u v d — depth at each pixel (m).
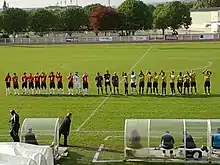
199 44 98.06
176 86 45.88
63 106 37.84
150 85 42.84
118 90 43.25
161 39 107.50
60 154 24.05
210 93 41.97
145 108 36.19
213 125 23.30
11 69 62.12
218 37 105.50
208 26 147.50
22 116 34.34
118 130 29.47
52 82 44.38
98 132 29.05
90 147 25.86
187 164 22.67
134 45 100.00
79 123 31.56
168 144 22.95
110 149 25.42
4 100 41.12
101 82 43.62
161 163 22.94
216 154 22.77
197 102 38.09
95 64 66.38
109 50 89.44
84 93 43.00
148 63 65.94
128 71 57.69
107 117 33.34
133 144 23.25
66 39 109.19
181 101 38.72
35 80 44.53
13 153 18.44
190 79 41.75
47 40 109.38
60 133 25.50
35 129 24.42
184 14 127.44
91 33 131.62
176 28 128.62
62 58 75.88
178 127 23.44
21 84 49.03
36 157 18.19
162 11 127.31
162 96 41.34
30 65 66.56
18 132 26.05
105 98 41.03
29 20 130.62
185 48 89.44
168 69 58.84
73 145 26.25
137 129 23.42
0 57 79.56
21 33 131.50
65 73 57.25
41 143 24.00
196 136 23.44
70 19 130.00
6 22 128.12
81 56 78.56
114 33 126.50
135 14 125.56
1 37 115.25
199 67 60.16
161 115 33.53
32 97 42.41
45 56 79.81
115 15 125.00
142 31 133.88
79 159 23.70
